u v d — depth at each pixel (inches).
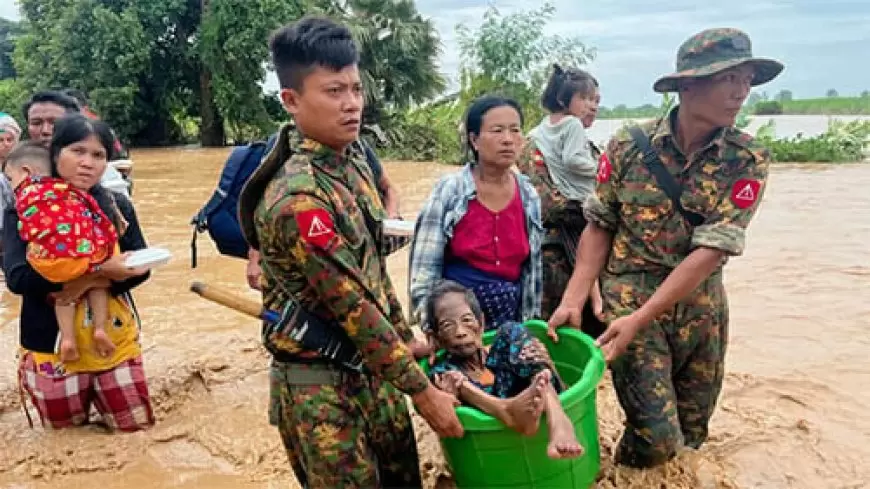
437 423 107.8
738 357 208.5
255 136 1125.1
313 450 107.7
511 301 150.3
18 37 1205.1
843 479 146.4
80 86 1075.3
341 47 97.6
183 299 274.4
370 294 101.0
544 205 187.2
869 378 192.5
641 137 135.9
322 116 98.1
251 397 189.2
